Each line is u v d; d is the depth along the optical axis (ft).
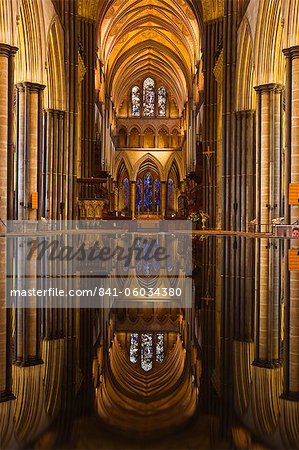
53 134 81.66
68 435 4.94
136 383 7.16
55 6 79.20
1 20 52.01
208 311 15.10
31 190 67.21
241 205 81.10
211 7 107.34
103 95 150.82
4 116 52.19
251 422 5.49
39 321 12.67
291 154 52.03
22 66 67.00
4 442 4.79
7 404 6.24
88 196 105.91
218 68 100.83
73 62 85.46
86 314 13.80
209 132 107.45
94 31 109.91
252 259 33.01
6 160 52.31
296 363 9.01
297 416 5.81
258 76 68.74
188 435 4.97
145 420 5.42
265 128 68.03
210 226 104.73
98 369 8.11
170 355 9.34
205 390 6.84
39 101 67.97
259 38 67.97
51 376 7.67
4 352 9.61
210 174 105.81
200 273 25.79
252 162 80.48
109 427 5.18
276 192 67.97
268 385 7.36
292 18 51.44
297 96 51.49
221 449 4.64
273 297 18.20
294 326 12.98
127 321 12.80
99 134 136.05
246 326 12.91
